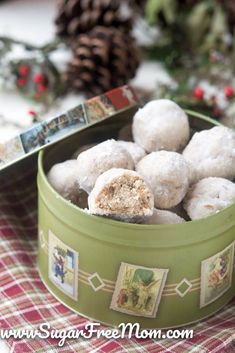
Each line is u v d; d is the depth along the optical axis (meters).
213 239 0.37
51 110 0.55
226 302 0.42
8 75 0.58
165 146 0.41
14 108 0.55
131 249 0.36
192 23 0.60
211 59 0.59
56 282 0.41
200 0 0.61
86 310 0.40
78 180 0.39
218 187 0.39
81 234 0.37
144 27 0.66
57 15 0.58
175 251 0.37
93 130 0.45
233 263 0.41
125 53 0.55
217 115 0.52
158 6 0.60
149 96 0.56
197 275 0.38
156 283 0.38
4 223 0.46
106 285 0.38
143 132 0.42
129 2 0.64
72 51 0.57
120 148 0.39
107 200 0.36
